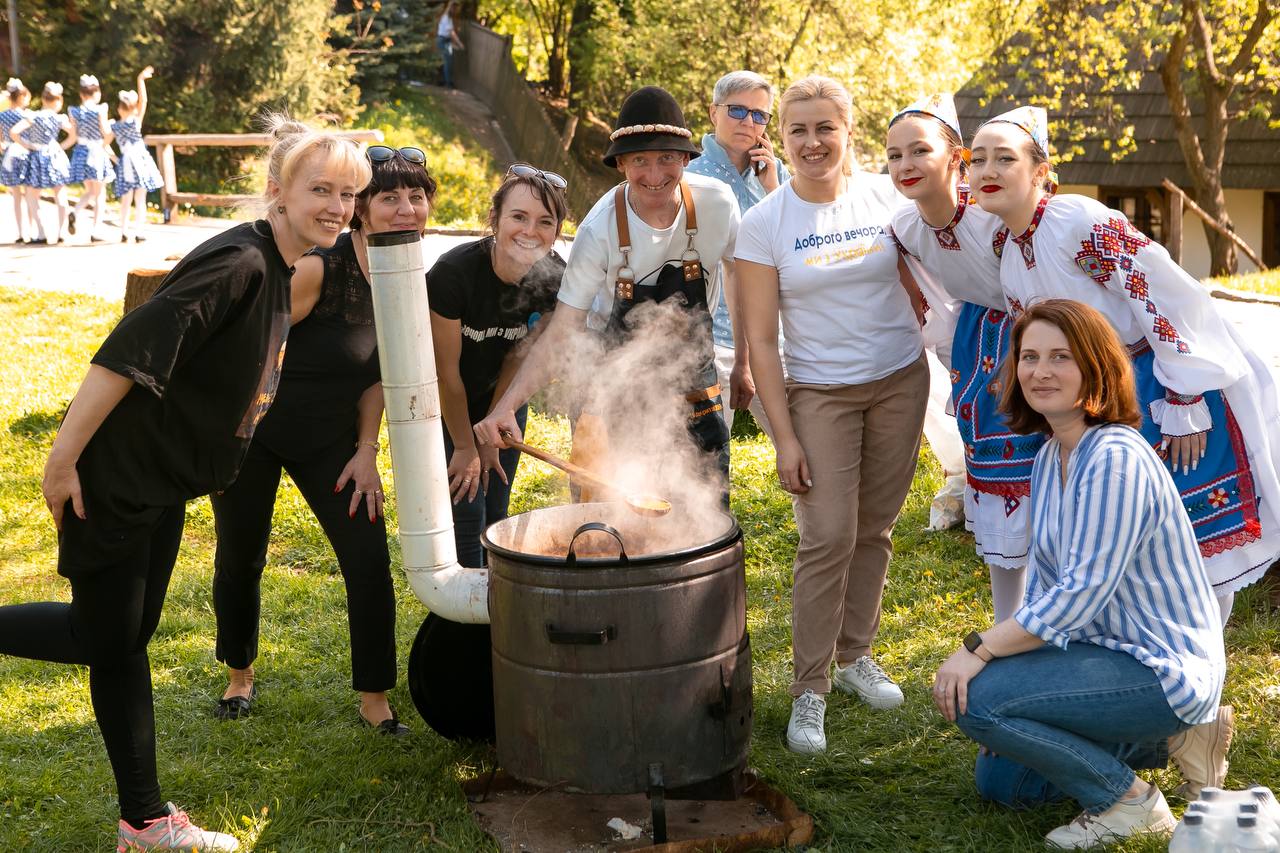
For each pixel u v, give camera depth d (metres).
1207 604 2.70
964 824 2.89
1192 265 19.11
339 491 3.33
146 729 2.84
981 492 3.25
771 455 5.80
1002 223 3.09
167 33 19.33
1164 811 2.72
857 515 3.51
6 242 12.41
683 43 21.52
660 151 3.25
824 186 3.28
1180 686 2.61
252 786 3.19
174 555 2.87
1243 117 17.73
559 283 3.51
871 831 2.88
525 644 2.73
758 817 2.94
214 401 2.68
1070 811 2.88
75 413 2.51
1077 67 19.17
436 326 3.36
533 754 2.78
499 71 26.36
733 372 3.82
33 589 4.76
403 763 3.24
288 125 2.94
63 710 3.64
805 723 3.32
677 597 2.68
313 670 3.93
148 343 2.50
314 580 4.72
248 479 3.31
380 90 24.69
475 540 3.61
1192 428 2.89
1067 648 2.71
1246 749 3.14
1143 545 2.65
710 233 3.47
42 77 19.45
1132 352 2.99
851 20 20.17
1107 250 2.89
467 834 2.90
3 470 5.97
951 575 4.50
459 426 3.53
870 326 3.32
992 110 19.98
